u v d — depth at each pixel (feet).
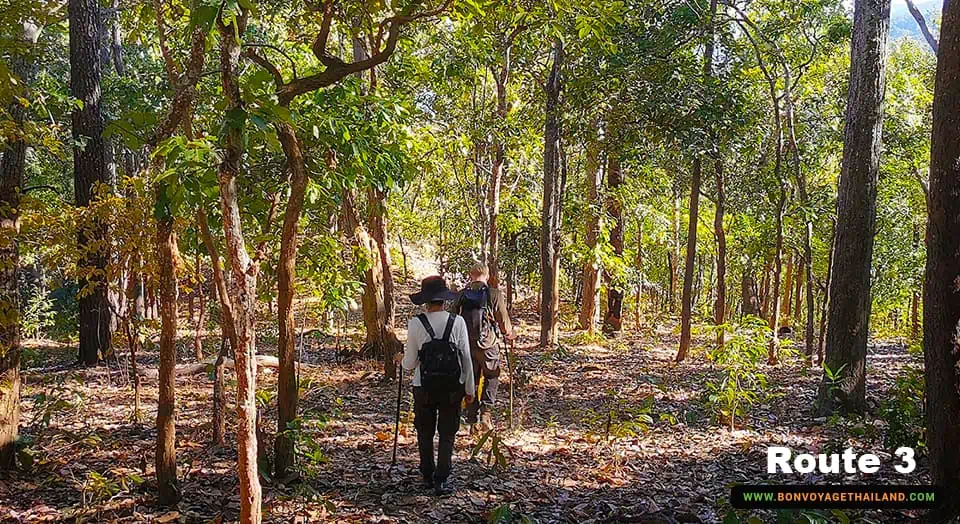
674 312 88.02
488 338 24.52
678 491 19.07
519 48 47.26
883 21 26.63
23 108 21.44
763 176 51.06
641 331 63.87
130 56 63.00
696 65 41.96
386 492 18.39
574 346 48.88
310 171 20.22
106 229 22.21
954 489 13.79
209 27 11.34
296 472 18.07
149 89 43.29
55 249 21.94
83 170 37.60
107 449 20.86
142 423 24.27
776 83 50.42
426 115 44.01
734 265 79.41
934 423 13.98
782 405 29.76
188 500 16.67
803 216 42.09
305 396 29.30
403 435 23.94
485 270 25.30
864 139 26.94
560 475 20.48
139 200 21.57
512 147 54.34
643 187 62.64
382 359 37.83
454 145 49.85
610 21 21.65
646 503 17.84
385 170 21.59
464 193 69.10
